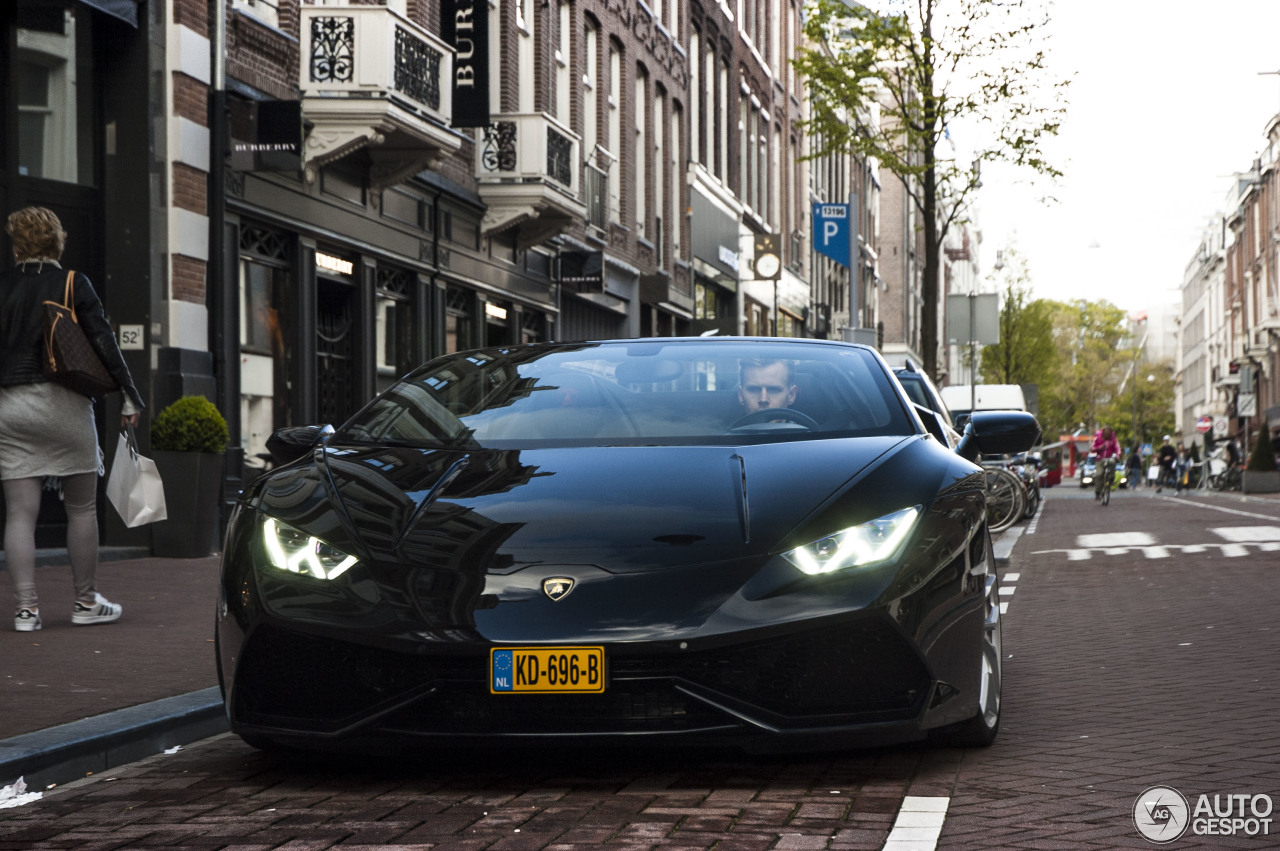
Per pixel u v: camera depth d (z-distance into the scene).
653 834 3.96
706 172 34.97
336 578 4.48
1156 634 8.38
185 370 13.14
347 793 4.54
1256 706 5.95
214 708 5.78
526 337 24.52
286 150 14.13
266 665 4.55
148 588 10.17
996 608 5.37
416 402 5.76
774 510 4.62
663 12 32.09
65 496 7.86
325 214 16.39
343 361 17.38
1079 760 4.92
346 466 5.10
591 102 26.98
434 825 4.10
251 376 14.92
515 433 5.36
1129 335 121.62
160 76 13.05
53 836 4.11
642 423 5.39
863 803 4.31
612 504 4.66
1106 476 32.69
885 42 24.94
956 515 4.82
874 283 66.06
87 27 12.66
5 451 7.62
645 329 31.20
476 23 19.62
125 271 12.76
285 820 4.21
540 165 21.39
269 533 4.72
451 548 4.50
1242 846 3.85
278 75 15.48
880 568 4.47
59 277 7.47
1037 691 6.48
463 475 4.93
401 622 4.32
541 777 4.70
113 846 3.97
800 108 48.88
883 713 4.42
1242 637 8.12
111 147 12.78
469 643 4.26
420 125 16.59
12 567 7.72
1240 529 18.80
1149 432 129.75
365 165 17.44
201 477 12.59
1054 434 107.62
